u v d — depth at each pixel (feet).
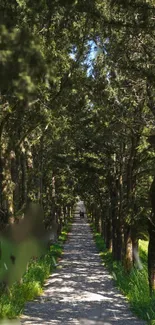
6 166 44.57
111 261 84.33
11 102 37.09
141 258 81.35
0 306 35.50
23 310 40.55
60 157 86.89
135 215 61.62
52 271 72.95
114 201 86.02
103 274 70.74
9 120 44.04
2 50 15.43
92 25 35.35
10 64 15.55
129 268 63.57
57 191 129.80
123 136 64.85
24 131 47.44
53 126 53.31
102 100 49.78
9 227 31.81
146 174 70.33
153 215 42.55
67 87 42.47
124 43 39.40
